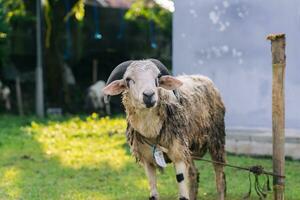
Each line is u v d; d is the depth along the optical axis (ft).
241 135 34.96
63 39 73.97
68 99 67.41
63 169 30.81
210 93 21.11
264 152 34.04
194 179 21.13
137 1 78.89
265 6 34.04
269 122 34.17
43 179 28.30
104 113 60.90
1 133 44.29
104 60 76.79
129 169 30.71
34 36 73.82
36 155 35.17
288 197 24.31
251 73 34.81
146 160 18.90
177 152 18.44
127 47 78.59
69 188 26.25
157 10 79.71
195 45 36.68
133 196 24.58
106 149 36.99
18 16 71.31
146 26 79.36
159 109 17.88
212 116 21.06
